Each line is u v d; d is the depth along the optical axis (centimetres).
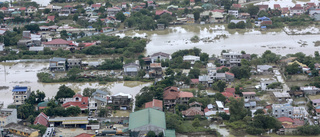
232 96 19200
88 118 17675
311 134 16725
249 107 18638
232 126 17162
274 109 17600
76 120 17225
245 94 19262
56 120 17300
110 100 19338
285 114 17625
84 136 16038
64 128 17162
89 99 19375
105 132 16500
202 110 18525
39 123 16912
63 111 17975
